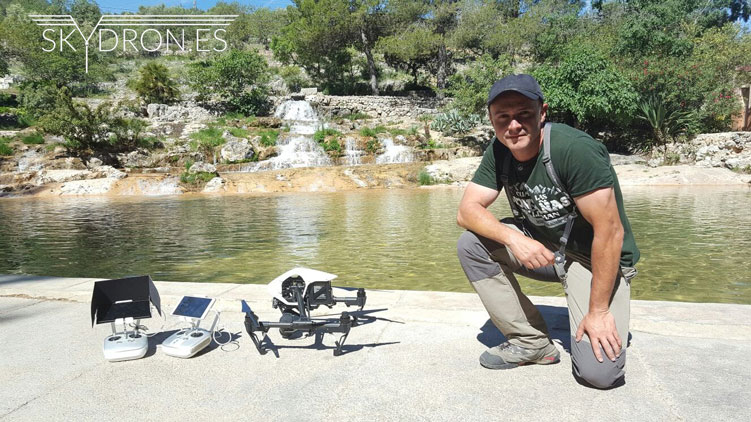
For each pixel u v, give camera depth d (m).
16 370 2.40
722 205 12.98
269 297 3.55
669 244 7.80
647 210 12.20
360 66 49.34
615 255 1.94
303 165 26.22
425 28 41.00
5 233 10.04
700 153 24.08
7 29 41.62
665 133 27.19
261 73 38.47
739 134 23.30
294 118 36.34
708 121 28.58
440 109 37.84
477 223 2.18
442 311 3.13
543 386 2.09
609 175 1.93
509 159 2.12
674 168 22.36
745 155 22.62
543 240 2.31
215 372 2.33
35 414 1.96
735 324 2.74
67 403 2.04
